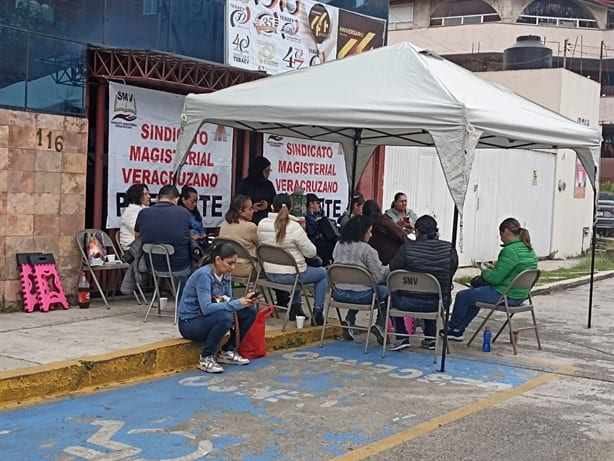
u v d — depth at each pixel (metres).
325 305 9.52
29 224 9.49
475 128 7.95
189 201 10.59
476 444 5.96
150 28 10.77
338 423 6.34
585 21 46.12
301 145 13.94
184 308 7.88
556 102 21.94
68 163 9.86
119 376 7.33
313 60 13.44
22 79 9.38
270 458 5.49
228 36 11.81
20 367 6.82
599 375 8.35
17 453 5.41
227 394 7.04
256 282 9.46
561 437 6.20
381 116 8.26
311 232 11.85
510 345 9.73
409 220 13.22
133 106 10.75
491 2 45.59
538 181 21.08
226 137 12.20
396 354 8.89
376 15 14.95
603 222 30.50
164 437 5.84
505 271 9.10
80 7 9.93
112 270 10.52
